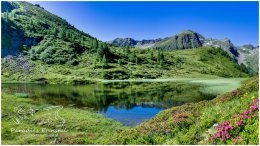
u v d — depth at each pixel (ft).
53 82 490.49
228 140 41.88
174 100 211.82
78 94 274.98
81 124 118.42
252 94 62.85
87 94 273.95
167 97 231.50
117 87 368.89
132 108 178.91
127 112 163.02
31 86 392.27
